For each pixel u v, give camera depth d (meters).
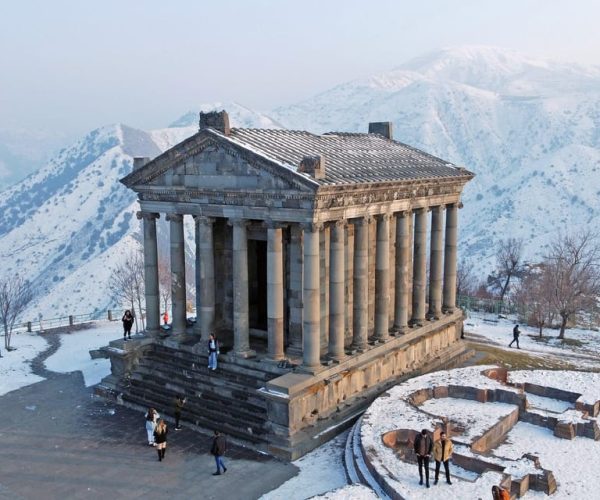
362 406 39.19
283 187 35.84
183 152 40.38
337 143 47.91
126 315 45.88
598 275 102.81
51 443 35.84
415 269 47.69
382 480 28.52
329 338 38.81
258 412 36.72
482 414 36.69
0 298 92.25
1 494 30.27
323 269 40.53
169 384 41.25
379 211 41.25
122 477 31.83
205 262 41.38
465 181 51.41
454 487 27.62
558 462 31.61
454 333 52.78
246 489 30.48
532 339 64.00
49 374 48.38
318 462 33.16
